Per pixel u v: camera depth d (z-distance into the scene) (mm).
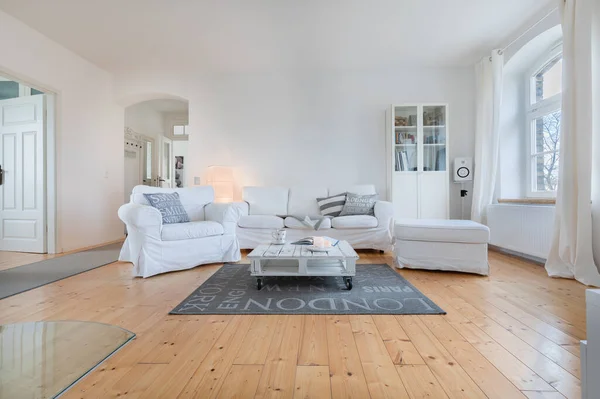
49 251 4164
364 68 4906
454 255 2965
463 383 1240
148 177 6926
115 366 1384
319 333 1696
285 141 5035
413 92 4934
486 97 4312
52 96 4168
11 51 3574
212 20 3596
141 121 6660
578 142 2654
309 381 1257
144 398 1163
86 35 3949
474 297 2287
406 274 2967
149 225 2896
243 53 4410
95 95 4816
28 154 4262
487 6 3357
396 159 4672
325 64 4766
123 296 2352
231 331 1729
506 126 4176
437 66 4852
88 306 2141
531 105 4008
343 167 4992
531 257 3592
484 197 4355
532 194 3986
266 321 1863
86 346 1553
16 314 2004
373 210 4176
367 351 1498
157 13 3469
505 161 4180
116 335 1669
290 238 4004
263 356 1458
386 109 4949
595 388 839
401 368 1349
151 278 2859
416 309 2027
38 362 1407
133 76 5090
